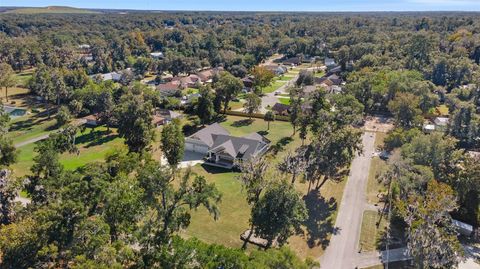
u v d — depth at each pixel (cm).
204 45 18900
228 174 6144
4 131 6994
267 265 2889
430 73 11875
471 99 9725
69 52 15862
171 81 13100
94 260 2844
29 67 16062
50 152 4691
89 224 3136
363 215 4931
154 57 18062
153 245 3312
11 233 3094
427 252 3638
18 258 3000
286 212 3894
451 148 5334
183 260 3017
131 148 6531
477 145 7512
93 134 8069
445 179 5006
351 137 5269
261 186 4288
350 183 5812
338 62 15400
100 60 15325
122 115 6938
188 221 3772
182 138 6028
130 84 11662
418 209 4028
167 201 3778
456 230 4384
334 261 4041
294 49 18725
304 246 4284
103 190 3666
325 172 5225
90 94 9469
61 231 3116
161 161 6562
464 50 13188
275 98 11362
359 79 10038
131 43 19212
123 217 3534
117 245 3148
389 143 7119
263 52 17612
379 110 9881
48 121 9006
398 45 15112
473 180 4656
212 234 4494
